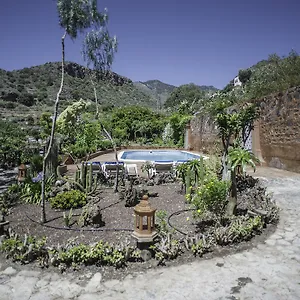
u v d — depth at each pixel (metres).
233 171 5.51
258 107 12.26
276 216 5.60
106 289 3.42
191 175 7.55
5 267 3.96
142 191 7.33
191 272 3.77
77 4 5.80
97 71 8.65
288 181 9.38
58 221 5.61
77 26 5.93
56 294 3.32
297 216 5.91
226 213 5.53
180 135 24.73
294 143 10.95
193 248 4.20
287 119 11.28
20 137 18.02
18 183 8.13
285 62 12.50
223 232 4.52
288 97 11.19
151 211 4.08
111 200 7.09
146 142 28.39
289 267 3.84
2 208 6.27
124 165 10.21
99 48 7.89
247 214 5.54
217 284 3.47
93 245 4.06
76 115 13.75
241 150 5.63
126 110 30.86
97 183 8.57
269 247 4.45
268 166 12.55
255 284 3.46
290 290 3.33
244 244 4.56
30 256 4.07
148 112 31.91
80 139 11.69
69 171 11.66
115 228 5.16
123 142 27.00
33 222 5.57
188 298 3.21
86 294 3.32
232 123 6.12
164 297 3.24
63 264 3.88
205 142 18.92
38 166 10.21
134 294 3.31
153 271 3.81
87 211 5.44
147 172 9.98
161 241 4.18
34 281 3.61
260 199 6.30
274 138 12.10
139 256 4.01
